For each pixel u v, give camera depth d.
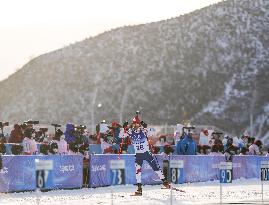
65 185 31.11
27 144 32.16
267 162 26.27
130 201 24.17
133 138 28.44
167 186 29.58
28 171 29.30
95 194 28.31
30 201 24.02
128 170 35.50
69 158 31.42
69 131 36.41
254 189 33.06
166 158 37.44
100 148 38.81
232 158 44.03
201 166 40.69
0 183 27.64
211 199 25.39
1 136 36.16
